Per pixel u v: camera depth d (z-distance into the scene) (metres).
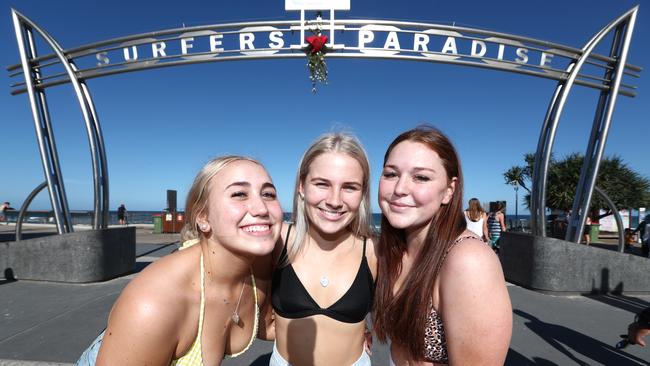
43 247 6.07
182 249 1.33
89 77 6.49
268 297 1.79
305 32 6.09
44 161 6.61
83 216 25.23
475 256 1.21
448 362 1.29
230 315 1.36
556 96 6.25
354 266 1.78
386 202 1.52
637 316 2.68
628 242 13.78
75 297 5.12
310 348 1.71
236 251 1.21
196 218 1.28
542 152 6.36
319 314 1.71
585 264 5.59
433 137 1.44
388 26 5.89
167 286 1.14
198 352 1.23
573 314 4.59
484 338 1.16
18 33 6.45
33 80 6.60
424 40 5.94
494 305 1.16
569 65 6.24
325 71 5.77
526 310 4.75
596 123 6.30
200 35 6.11
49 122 6.80
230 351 1.45
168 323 1.11
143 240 12.96
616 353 3.39
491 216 9.84
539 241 5.74
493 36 5.95
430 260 1.38
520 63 6.04
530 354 3.36
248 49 6.04
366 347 1.89
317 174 1.70
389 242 1.63
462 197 1.46
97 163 6.68
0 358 3.12
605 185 20.80
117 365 1.05
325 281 1.74
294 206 1.90
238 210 1.19
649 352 3.41
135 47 6.37
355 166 1.71
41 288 5.65
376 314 1.69
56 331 3.77
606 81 6.16
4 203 23.73
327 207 1.68
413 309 1.39
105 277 6.21
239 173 1.23
